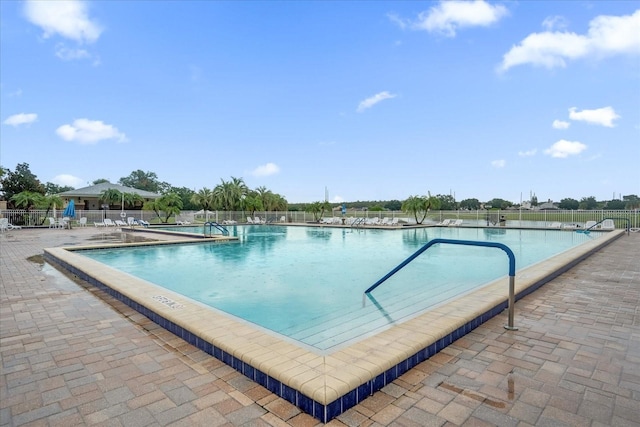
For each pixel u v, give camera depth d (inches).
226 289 242.8
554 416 72.6
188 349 112.2
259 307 195.3
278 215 1180.5
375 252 440.8
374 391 83.5
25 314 152.2
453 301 144.6
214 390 85.7
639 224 660.7
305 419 73.2
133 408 77.6
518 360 100.3
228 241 535.5
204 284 259.9
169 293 166.9
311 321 166.4
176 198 1146.7
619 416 72.5
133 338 122.6
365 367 84.7
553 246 481.7
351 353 93.3
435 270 307.1
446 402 78.6
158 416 74.4
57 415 75.1
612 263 274.1
